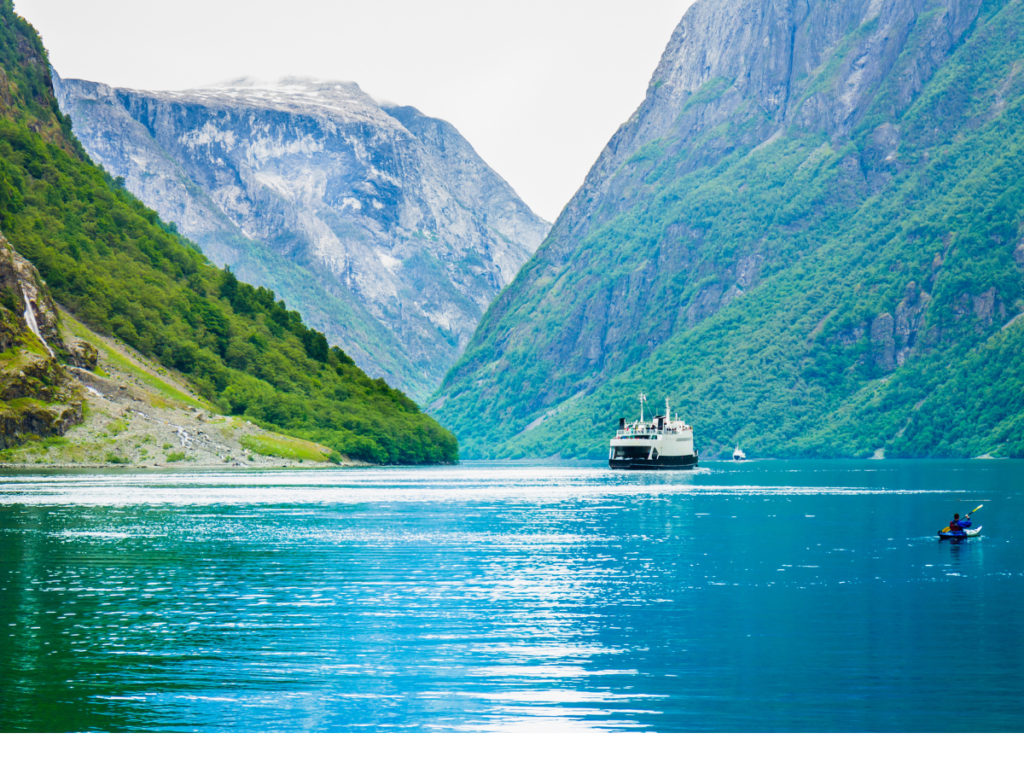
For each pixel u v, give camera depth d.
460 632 56.28
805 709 42.25
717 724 40.56
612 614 61.44
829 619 59.78
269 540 100.69
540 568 81.69
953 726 40.28
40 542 96.31
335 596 67.81
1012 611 62.06
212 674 47.38
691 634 55.69
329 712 42.03
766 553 91.44
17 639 54.31
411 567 82.00
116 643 53.34
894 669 48.06
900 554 90.25
